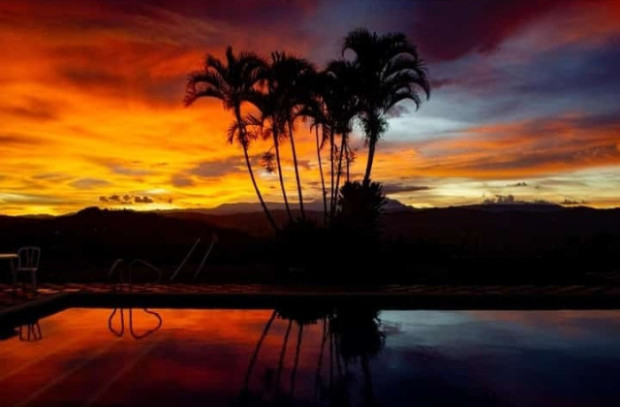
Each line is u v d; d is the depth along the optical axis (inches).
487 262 571.5
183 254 740.0
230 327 374.6
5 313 358.0
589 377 261.3
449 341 335.0
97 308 446.3
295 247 588.7
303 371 270.2
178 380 253.9
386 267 605.3
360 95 709.3
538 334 354.0
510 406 220.1
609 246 627.2
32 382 250.5
